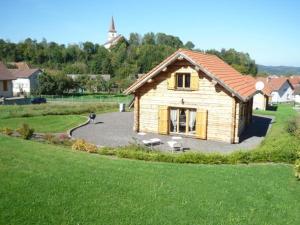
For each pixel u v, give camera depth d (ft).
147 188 38.93
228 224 32.22
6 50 442.50
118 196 36.35
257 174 46.70
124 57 411.34
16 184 37.22
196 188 40.04
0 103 160.15
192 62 77.51
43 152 51.06
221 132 78.13
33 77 254.88
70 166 44.52
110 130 90.17
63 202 34.01
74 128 91.76
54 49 470.80
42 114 114.32
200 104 79.77
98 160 49.11
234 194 39.09
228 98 76.43
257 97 157.79
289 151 53.16
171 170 46.39
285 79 259.39
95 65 387.14
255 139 81.10
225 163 53.01
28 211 31.81
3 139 58.90
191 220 32.45
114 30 606.55
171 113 84.58
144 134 84.84
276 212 35.50
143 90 86.48
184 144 74.90
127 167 46.34
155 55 398.62
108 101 190.60
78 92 278.26
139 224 31.09
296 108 179.83
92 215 32.01
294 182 44.32
